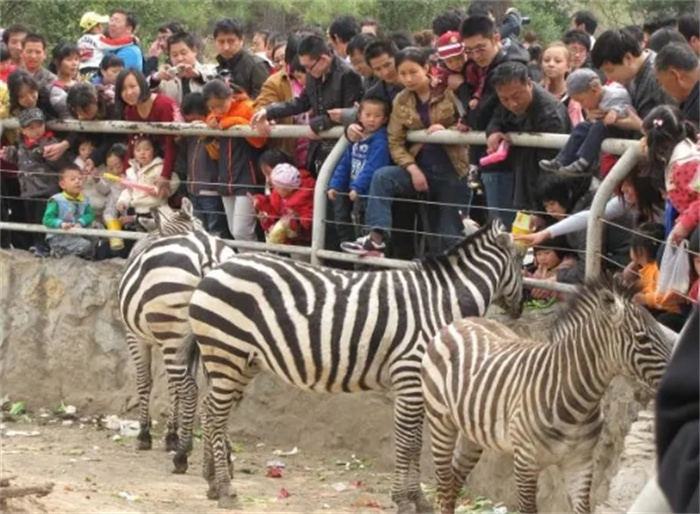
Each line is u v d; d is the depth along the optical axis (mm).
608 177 6609
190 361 7820
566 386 5645
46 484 6207
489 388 5977
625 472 5695
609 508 5617
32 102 10180
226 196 9148
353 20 9430
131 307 8195
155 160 9680
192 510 6973
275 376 8922
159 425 9539
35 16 15070
